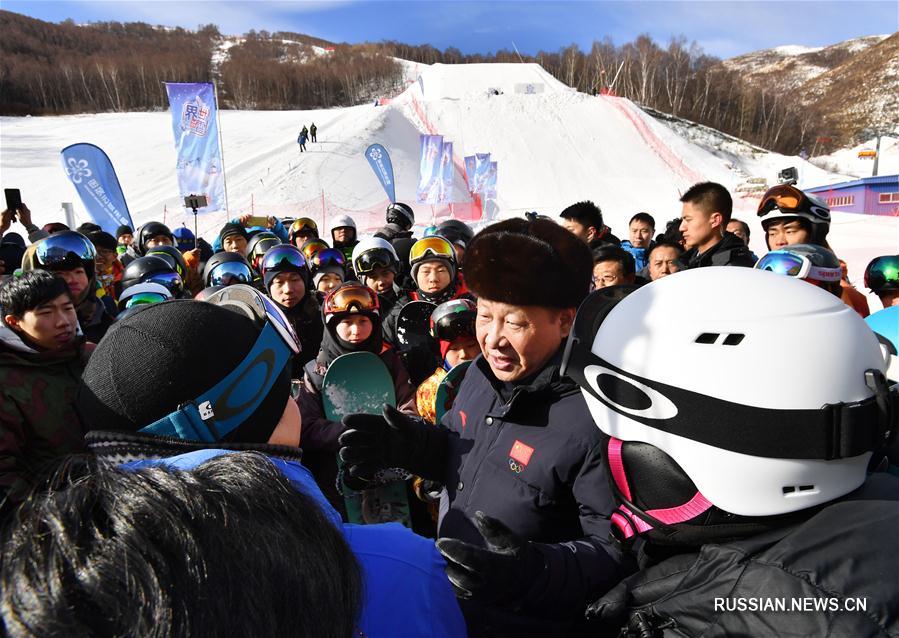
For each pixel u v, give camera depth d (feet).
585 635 3.87
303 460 8.00
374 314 9.13
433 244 11.98
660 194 140.15
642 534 3.18
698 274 3.21
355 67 325.21
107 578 1.47
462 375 7.66
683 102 270.46
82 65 287.28
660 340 2.95
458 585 2.86
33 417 6.72
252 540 1.72
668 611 2.84
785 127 270.67
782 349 2.69
